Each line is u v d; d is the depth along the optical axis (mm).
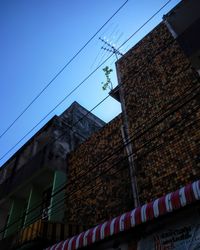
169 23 9789
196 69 9148
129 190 10391
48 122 16844
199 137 8773
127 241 8219
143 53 13531
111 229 7637
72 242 8445
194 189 6375
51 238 9672
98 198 11586
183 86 10328
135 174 10273
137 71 12570
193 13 9141
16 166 17500
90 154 13617
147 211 7051
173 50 11812
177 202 6543
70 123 17656
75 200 12797
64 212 12922
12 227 15172
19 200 16578
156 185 9266
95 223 10922
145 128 10984
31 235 9750
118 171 11305
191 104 9602
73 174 13945
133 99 12508
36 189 15195
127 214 7512
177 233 7168
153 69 12344
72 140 16703
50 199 13727
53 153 14828
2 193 16953
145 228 7879
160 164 9562
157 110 10875
